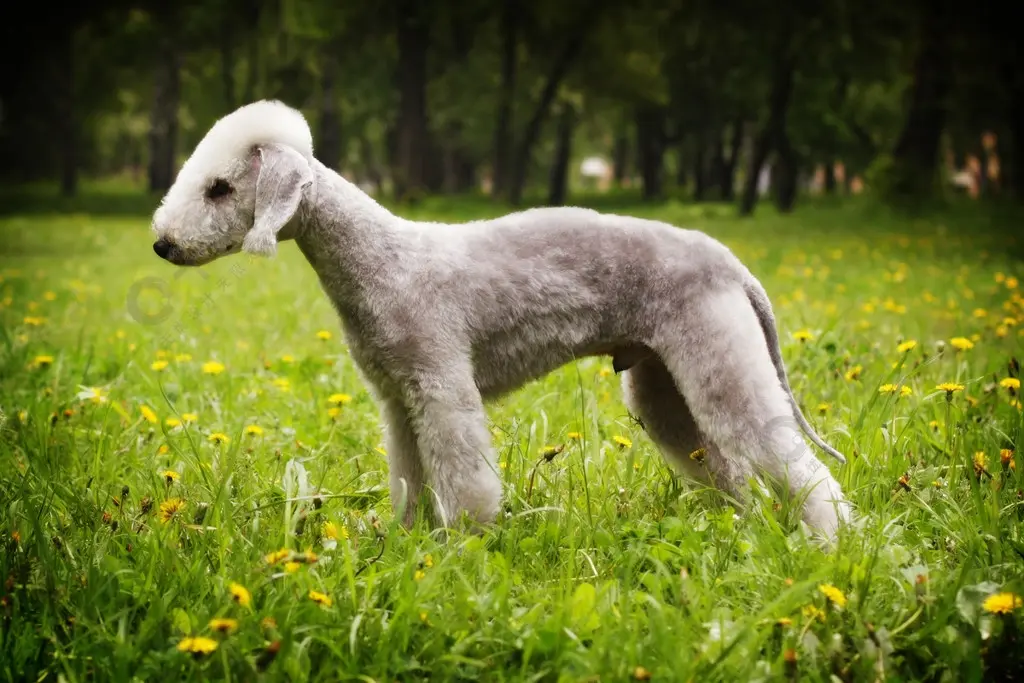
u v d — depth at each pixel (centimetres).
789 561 346
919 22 2833
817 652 303
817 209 2909
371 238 402
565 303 406
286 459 492
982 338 746
